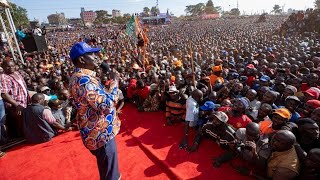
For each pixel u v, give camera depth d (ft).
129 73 33.99
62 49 77.71
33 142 18.74
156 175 14.42
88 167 15.37
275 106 18.06
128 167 15.30
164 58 46.42
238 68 31.60
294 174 11.97
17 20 151.94
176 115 20.93
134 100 27.12
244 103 16.70
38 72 36.63
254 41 68.33
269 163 13.01
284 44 55.42
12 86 18.19
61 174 14.80
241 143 14.71
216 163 14.93
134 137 19.21
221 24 209.15
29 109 18.34
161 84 24.39
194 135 19.27
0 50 59.00
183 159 15.90
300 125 13.73
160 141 18.44
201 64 39.63
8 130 19.54
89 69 9.56
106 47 80.69
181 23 258.98
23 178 14.58
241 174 14.15
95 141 9.73
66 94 22.80
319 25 80.48
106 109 9.43
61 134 20.33
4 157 17.01
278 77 22.65
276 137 12.28
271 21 199.11
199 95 18.76
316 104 16.05
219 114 15.72
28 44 51.78
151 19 260.62
